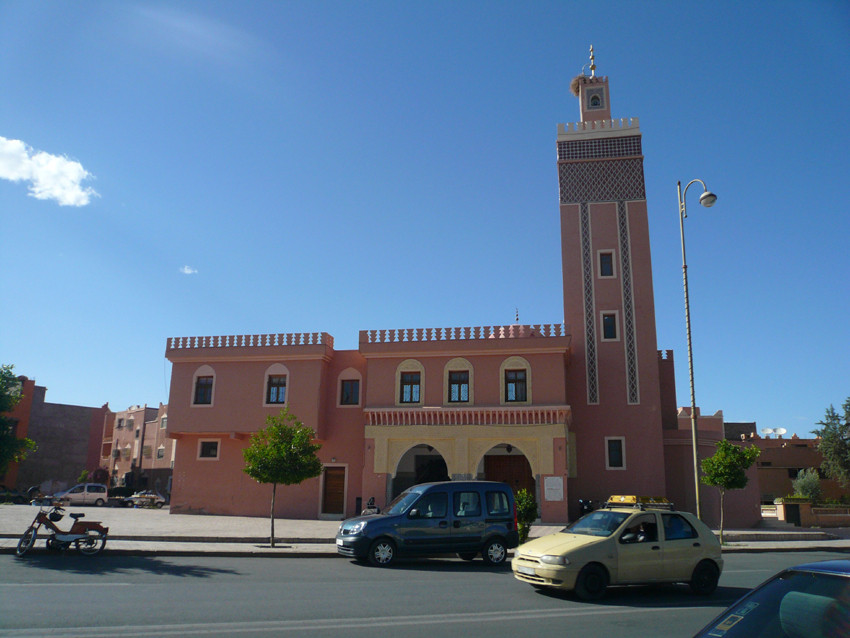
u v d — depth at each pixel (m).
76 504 44.75
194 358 35.19
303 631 8.45
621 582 11.66
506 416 31.27
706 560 12.40
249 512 33.66
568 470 32.84
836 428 49.59
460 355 32.59
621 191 36.50
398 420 32.16
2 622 8.59
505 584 13.22
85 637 7.91
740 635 4.30
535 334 32.25
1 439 20.94
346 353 35.31
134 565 14.83
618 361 34.28
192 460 34.84
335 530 25.84
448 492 17.03
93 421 68.25
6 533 20.20
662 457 32.81
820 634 4.07
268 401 34.12
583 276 35.72
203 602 10.30
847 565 4.50
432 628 8.81
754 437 59.62
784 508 34.41
